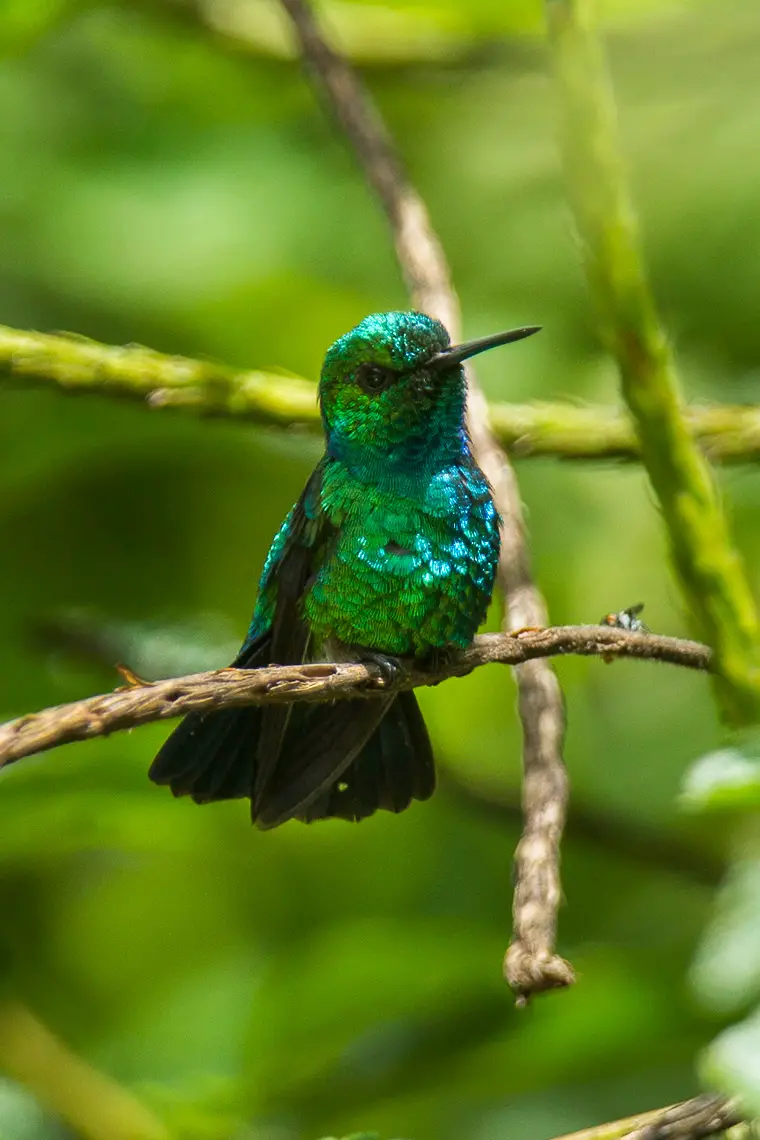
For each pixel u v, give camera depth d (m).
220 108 10.53
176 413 7.38
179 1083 7.89
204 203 10.05
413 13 9.76
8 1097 8.17
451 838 10.32
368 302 10.51
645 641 5.25
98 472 11.08
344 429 7.33
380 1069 7.45
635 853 9.12
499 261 10.59
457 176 10.58
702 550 4.60
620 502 10.68
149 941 10.95
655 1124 4.51
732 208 9.77
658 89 9.41
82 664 9.08
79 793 7.42
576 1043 6.74
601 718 10.82
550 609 10.67
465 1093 7.06
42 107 10.16
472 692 10.27
